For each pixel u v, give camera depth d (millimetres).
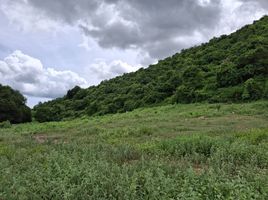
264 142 13375
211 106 35906
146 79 61406
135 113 40406
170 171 8844
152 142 14836
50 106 66188
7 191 6891
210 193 6547
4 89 55250
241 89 39312
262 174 7953
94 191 6727
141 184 7406
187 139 13938
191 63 57938
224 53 55500
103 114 52906
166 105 44562
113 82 69375
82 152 12492
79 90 70562
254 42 50000
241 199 6094
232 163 9609
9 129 33219
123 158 11922
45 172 8242
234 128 20766
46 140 18703
